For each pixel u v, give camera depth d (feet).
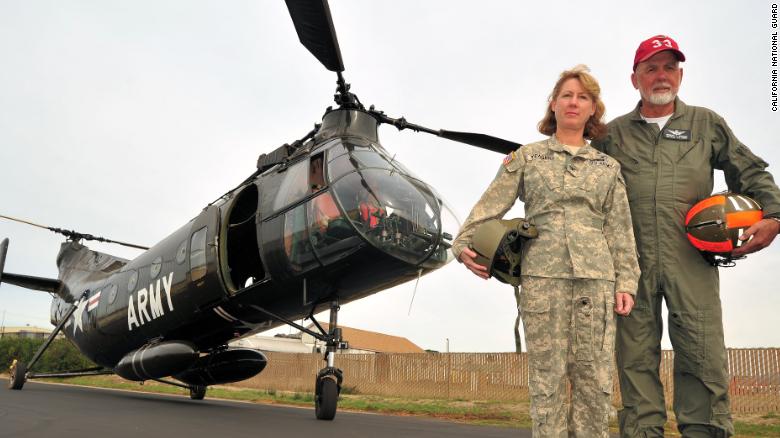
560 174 10.00
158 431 18.30
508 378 49.16
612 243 9.99
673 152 12.28
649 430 11.35
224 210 29.94
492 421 29.60
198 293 30.17
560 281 9.50
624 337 11.91
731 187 12.44
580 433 9.33
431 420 29.07
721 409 11.16
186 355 30.40
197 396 38.78
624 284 9.70
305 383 66.54
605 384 9.21
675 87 12.28
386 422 25.76
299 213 24.80
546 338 9.45
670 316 11.75
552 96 10.75
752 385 35.42
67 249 51.39
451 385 52.70
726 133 12.24
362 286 25.00
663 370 38.88
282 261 25.29
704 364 11.30
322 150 25.54
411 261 23.09
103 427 18.75
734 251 11.12
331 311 26.50
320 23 20.18
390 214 22.68
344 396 54.29
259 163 30.27
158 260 35.04
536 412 9.35
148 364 31.19
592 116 10.93
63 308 47.83
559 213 9.80
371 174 23.47
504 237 9.72
